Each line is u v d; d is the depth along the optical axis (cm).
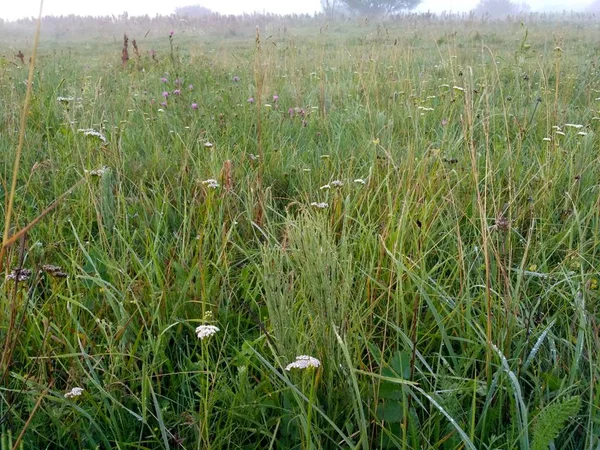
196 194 309
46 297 224
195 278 244
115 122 474
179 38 2280
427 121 489
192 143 412
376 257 243
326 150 423
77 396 174
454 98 472
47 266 203
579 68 750
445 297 218
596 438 162
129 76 753
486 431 172
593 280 239
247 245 281
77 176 350
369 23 2503
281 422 177
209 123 475
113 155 356
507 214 297
